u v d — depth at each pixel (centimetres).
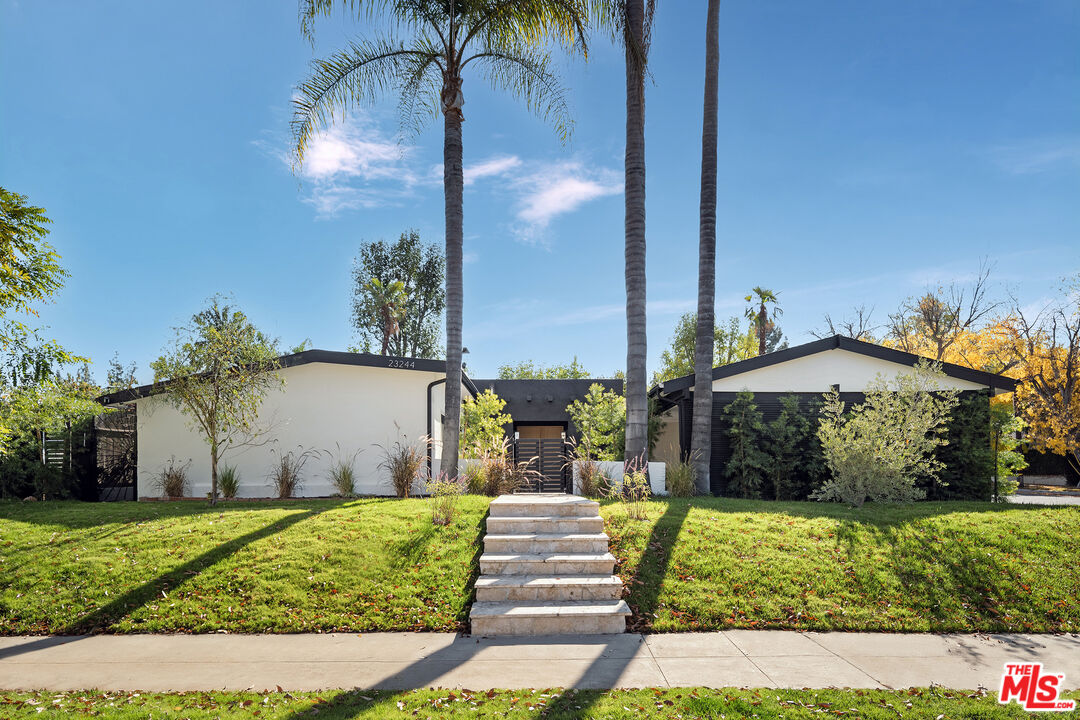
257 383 1194
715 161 1329
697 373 1281
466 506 974
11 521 969
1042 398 2556
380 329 3369
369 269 3478
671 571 757
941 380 1401
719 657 562
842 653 574
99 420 1451
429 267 3509
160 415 1362
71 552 807
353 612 672
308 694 475
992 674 523
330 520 908
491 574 740
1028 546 826
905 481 1078
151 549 813
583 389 2219
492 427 1564
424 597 702
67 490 1359
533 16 1162
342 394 1395
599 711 437
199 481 1355
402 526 873
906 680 507
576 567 746
